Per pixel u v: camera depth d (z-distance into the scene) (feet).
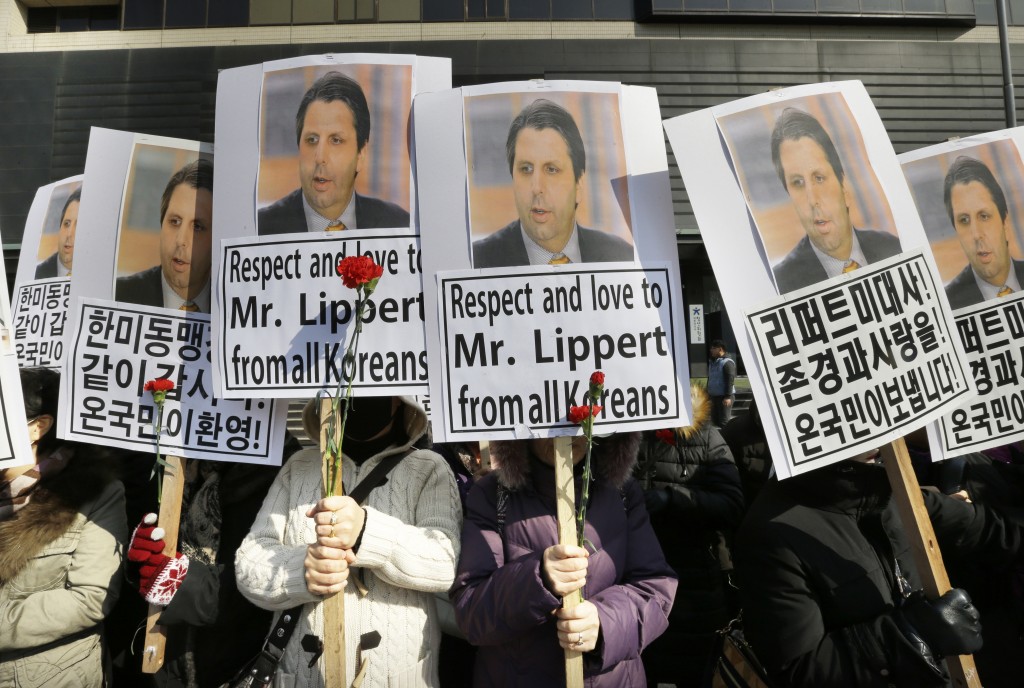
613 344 5.95
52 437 6.91
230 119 6.47
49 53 47.06
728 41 47.01
